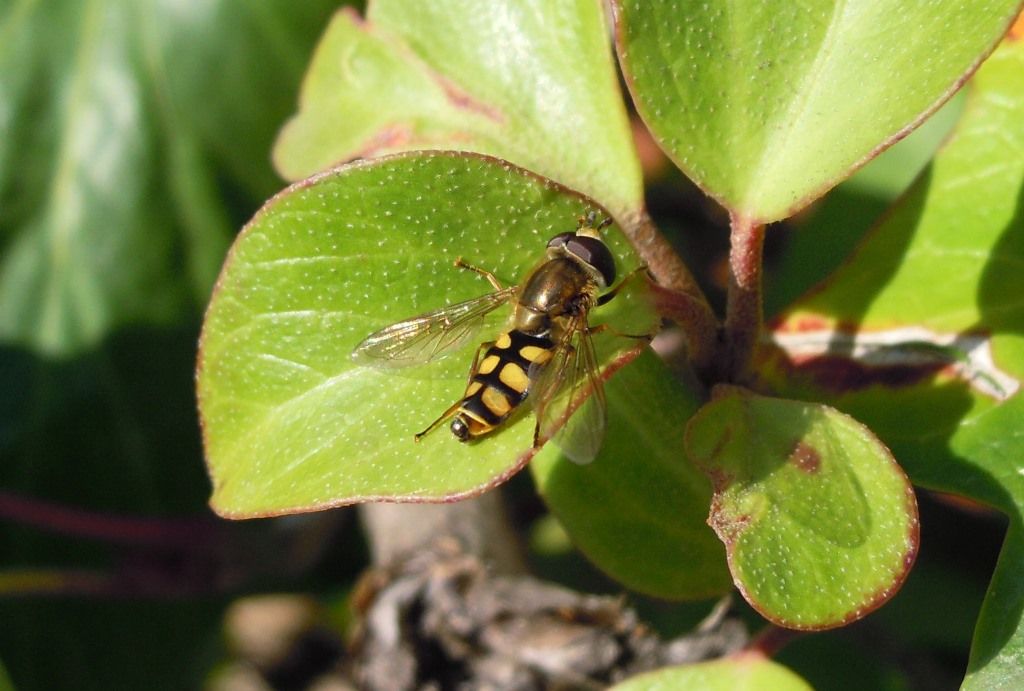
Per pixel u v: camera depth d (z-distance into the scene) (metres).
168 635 0.21
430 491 0.16
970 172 0.18
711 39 0.17
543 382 0.17
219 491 0.17
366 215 0.17
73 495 0.21
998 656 0.16
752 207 0.17
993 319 0.17
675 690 0.17
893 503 0.16
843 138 0.16
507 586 0.18
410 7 0.18
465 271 0.17
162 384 0.21
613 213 0.17
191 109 0.21
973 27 0.16
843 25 0.17
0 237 0.21
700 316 0.17
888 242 0.18
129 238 0.21
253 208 0.22
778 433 0.16
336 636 0.26
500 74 0.17
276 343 0.17
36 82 0.22
